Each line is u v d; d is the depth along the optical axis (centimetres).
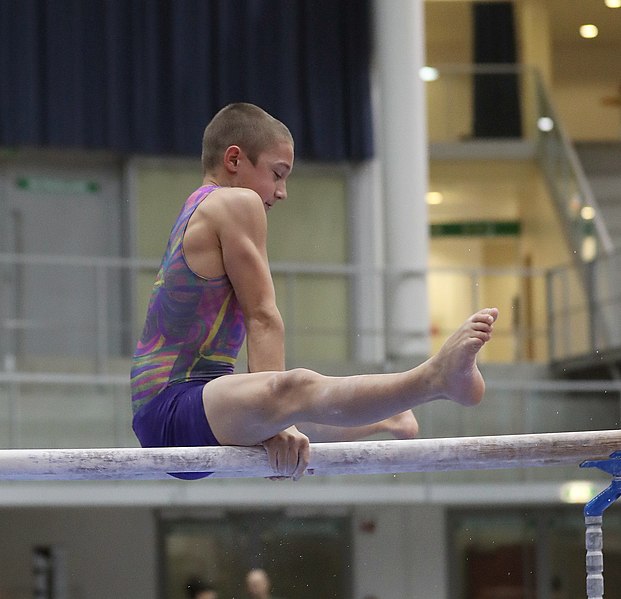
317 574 3275
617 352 3127
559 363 3350
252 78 3372
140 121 3288
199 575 3269
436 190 4256
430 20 4847
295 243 3547
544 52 4569
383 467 779
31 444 2869
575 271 3578
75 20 3238
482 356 4116
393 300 3300
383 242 3412
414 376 718
